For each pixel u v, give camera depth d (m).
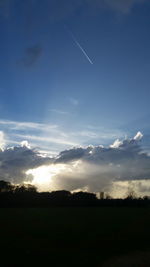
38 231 51.88
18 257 32.25
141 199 117.06
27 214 83.25
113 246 39.34
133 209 99.69
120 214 83.69
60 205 121.50
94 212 89.88
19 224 61.78
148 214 84.25
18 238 44.44
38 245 39.31
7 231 51.59
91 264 30.11
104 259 32.34
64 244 40.25
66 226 58.84
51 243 40.88
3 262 30.02
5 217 75.44
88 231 52.28
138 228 56.69
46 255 33.56
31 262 30.33
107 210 96.94
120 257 33.28
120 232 51.47
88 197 121.75
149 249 37.59
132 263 30.58
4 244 39.47
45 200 119.94
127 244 40.72
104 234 49.09
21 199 121.81
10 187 124.00
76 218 73.38
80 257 32.91
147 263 30.86
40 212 89.25
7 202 119.38
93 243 41.22
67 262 30.67
